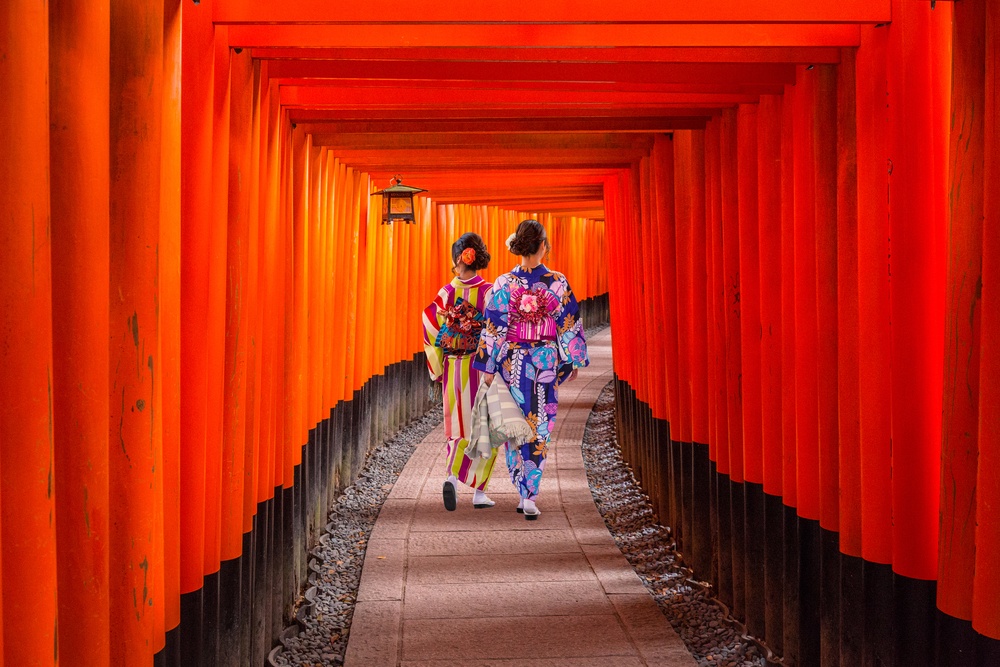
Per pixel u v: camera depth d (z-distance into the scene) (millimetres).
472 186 8039
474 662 3484
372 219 7543
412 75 3301
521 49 3010
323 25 2584
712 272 4156
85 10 1567
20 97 1338
